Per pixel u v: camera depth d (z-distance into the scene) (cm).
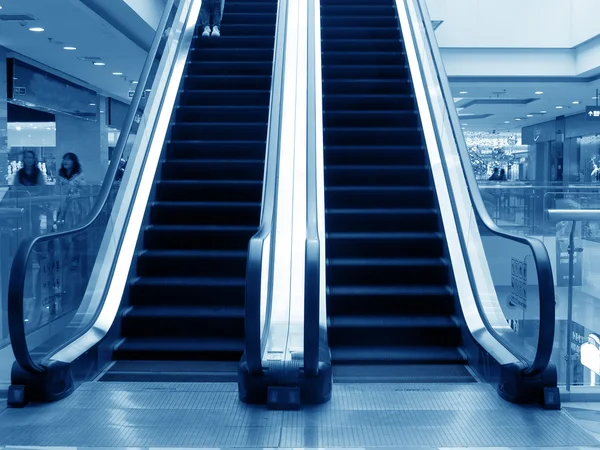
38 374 389
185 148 711
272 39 916
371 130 727
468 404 388
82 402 390
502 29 1341
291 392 381
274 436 339
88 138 1631
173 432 344
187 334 526
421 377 457
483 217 466
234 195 657
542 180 2578
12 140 1213
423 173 674
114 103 1858
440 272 567
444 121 645
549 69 1360
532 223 846
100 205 486
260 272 371
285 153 630
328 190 645
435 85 716
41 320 639
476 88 1530
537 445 329
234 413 373
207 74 854
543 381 387
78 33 1021
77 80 1532
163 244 605
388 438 337
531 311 498
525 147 2777
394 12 991
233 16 980
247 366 387
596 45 1255
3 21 943
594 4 1223
